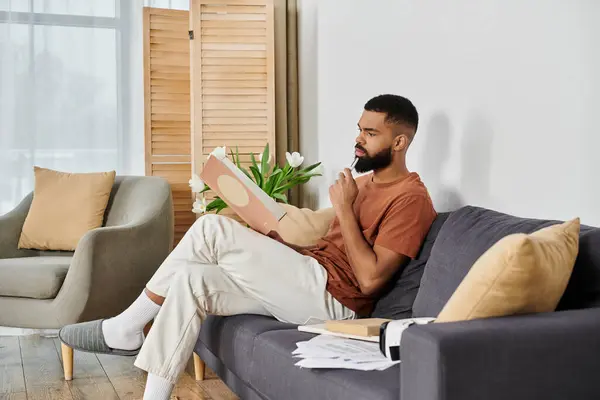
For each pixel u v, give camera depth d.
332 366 1.86
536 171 2.44
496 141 2.65
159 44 4.92
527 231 2.01
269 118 4.46
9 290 3.62
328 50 4.23
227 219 2.69
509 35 2.56
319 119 4.41
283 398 2.06
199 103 4.42
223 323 2.65
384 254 2.51
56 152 5.07
